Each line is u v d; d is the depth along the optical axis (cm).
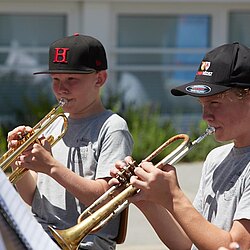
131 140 1134
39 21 3194
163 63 3300
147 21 3269
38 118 2862
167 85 3303
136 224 2019
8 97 3183
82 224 929
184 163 2841
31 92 3197
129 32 3250
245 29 3356
